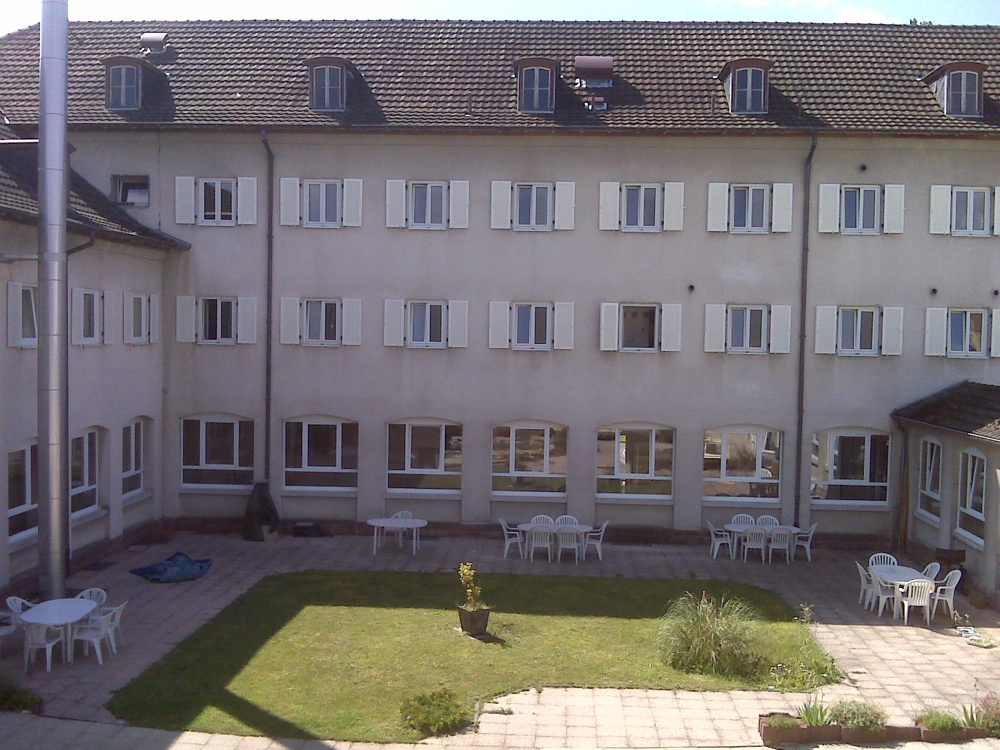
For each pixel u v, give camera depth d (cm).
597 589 1758
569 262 2170
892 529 2169
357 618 1545
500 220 2161
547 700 1201
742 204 2167
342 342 2197
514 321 2186
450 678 1268
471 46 2381
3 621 1368
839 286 2150
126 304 2012
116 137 2183
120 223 2009
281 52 2367
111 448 1959
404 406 2202
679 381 2175
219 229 2195
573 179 2161
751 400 2170
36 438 1630
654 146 2144
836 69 2277
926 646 1449
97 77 2305
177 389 2225
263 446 2219
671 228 2150
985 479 1717
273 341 2205
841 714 1103
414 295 2186
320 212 2198
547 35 2420
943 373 2152
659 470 2206
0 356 1511
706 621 1356
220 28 2462
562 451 2211
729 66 2173
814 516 2180
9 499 1574
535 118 2152
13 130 2086
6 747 1027
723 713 1168
